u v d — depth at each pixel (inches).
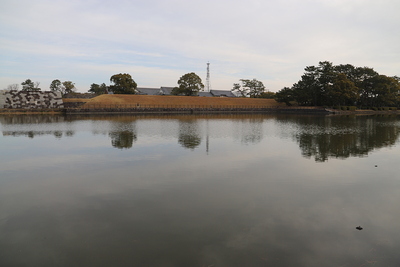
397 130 1112.8
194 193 366.0
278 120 1759.4
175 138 862.5
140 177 437.7
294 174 456.8
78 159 565.0
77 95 3373.5
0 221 289.4
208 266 208.5
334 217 294.4
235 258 218.7
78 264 213.8
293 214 300.7
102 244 241.4
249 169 486.9
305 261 215.5
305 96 3065.9
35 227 275.3
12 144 748.0
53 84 4020.7
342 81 2795.3
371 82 3085.6
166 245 238.1
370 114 2696.9
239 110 3029.0
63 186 397.4
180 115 2373.3
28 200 346.0
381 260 217.9
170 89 4589.1
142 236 253.4
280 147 710.5
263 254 224.4
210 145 735.7
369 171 477.1
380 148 699.4
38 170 482.9
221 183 407.5
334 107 2925.7
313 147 711.7
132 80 3363.7
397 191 375.9
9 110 2336.4
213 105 3238.2
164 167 498.3
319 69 3080.7
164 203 331.6
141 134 959.0
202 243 241.0
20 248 238.2
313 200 342.0
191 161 546.0
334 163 535.2
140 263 213.3
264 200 341.4
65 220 289.3
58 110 2492.6
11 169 490.0
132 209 314.7
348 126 1302.9
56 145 730.8
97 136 903.7
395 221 285.6
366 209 315.9
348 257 221.6
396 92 3292.3
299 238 249.9
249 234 256.4
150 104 3031.5
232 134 973.2
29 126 1245.1
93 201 340.2
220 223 278.4
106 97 3004.4
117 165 514.3
